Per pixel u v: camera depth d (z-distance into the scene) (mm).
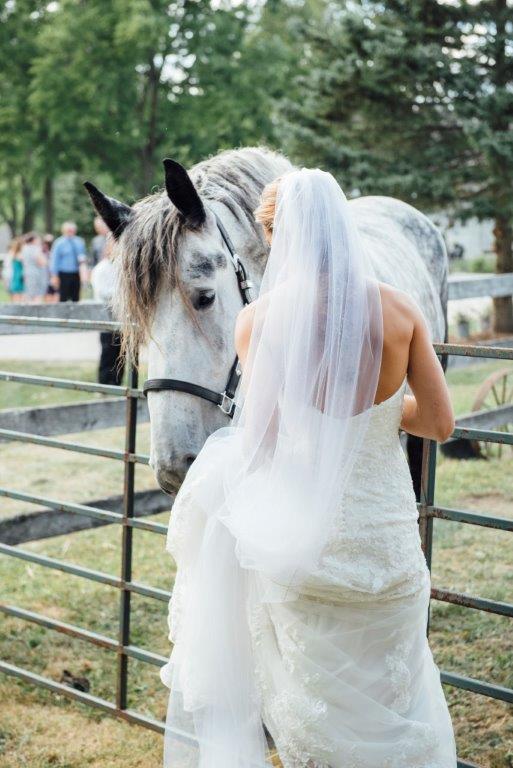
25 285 19297
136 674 4215
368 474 2225
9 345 15516
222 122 24531
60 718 3840
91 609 4965
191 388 3002
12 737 3688
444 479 7078
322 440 2168
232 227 3359
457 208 15953
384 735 2271
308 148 15898
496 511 6254
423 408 2330
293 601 2281
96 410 5836
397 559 2236
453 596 2834
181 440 2979
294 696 2279
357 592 2221
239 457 2352
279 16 25453
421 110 15391
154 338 3031
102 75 24406
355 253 2217
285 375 2191
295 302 2184
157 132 25641
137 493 5297
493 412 7527
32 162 29000
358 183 15281
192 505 2449
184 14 24578
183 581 2502
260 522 2240
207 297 3031
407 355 2262
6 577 5480
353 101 15758
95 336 17047
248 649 2451
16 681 4168
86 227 35438
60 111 24766
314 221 2209
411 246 4988
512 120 14477
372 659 2297
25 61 26438
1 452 8516
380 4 15648
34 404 10078
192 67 24719
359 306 2164
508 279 9312
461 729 3635
